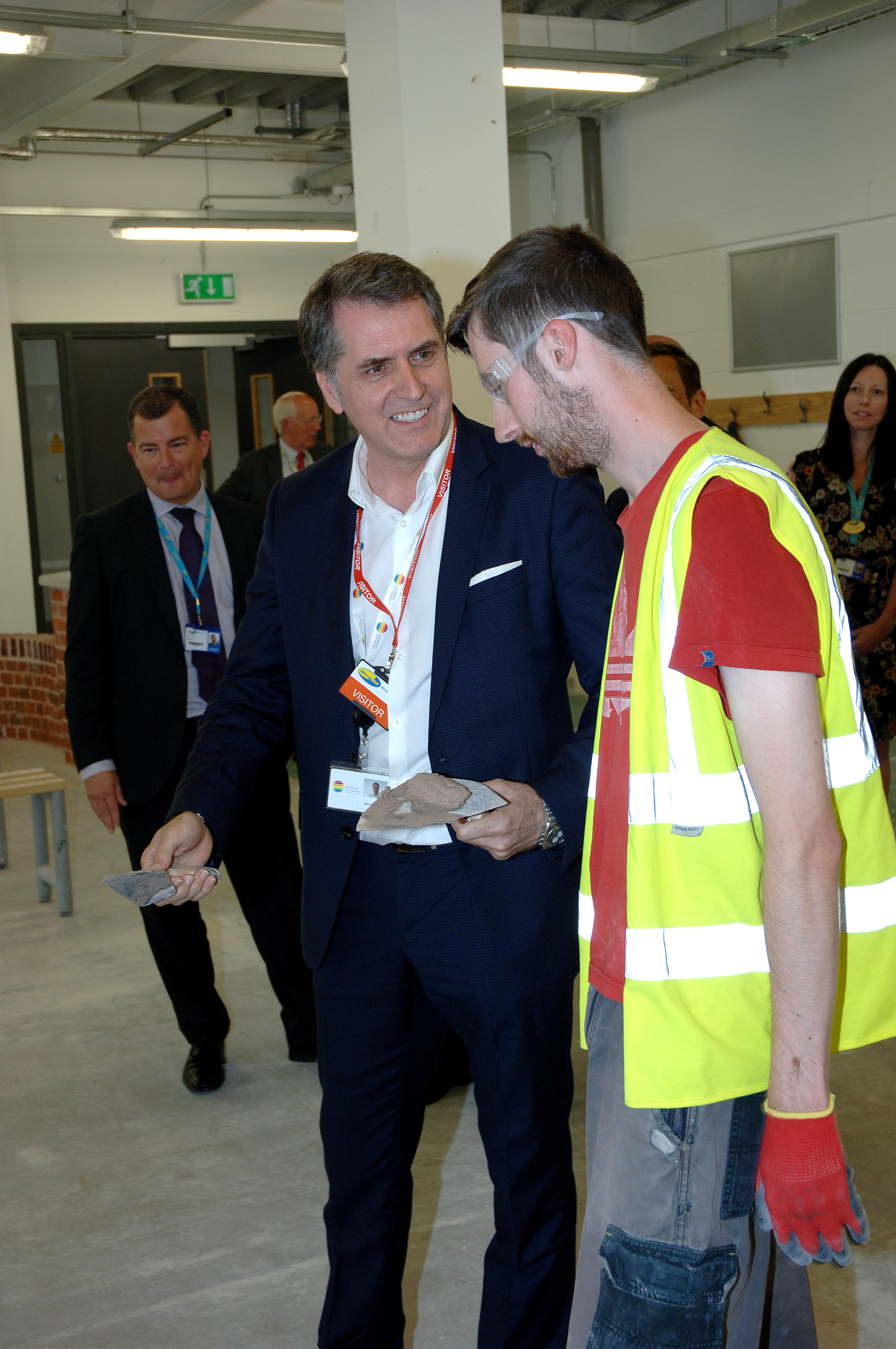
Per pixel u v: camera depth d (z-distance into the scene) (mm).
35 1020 3477
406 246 4098
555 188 9148
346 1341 1724
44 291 8930
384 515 1689
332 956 1686
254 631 1865
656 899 1142
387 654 1658
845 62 7004
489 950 1573
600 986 1256
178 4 5828
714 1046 1124
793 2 7145
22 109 7102
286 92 8719
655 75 6633
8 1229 2428
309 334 1644
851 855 1145
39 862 4480
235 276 9664
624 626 1229
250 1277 2236
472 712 1586
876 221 6992
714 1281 1177
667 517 1112
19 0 5664
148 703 2902
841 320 7289
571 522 1591
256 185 9758
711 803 1104
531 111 8219
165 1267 2277
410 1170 1749
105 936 4156
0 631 8859
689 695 1098
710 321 8164
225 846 1761
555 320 1169
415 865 1588
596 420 1194
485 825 1400
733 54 6980
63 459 9203
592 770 1310
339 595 1695
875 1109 2703
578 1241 2221
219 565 2965
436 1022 1728
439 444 1639
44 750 7191
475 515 1613
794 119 7363
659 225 8430
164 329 9430
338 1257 1722
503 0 7352
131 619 2910
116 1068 3158
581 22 7996
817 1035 1027
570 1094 1668
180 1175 2617
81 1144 2766
